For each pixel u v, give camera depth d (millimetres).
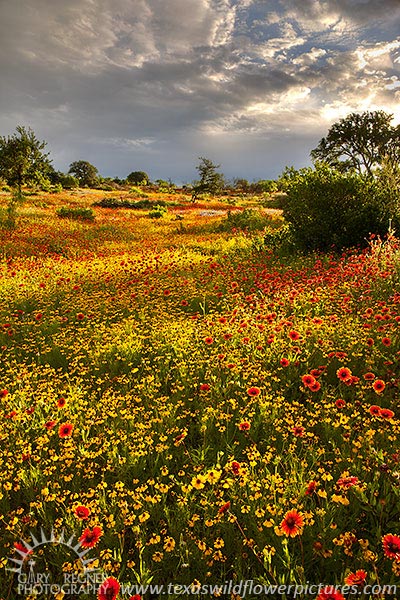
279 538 2297
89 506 2535
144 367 4938
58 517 2713
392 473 2521
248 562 2277
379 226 10383
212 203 53781
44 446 3410
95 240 18719
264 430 3438
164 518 2645
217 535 2434
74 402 4035
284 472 2930
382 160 10945
